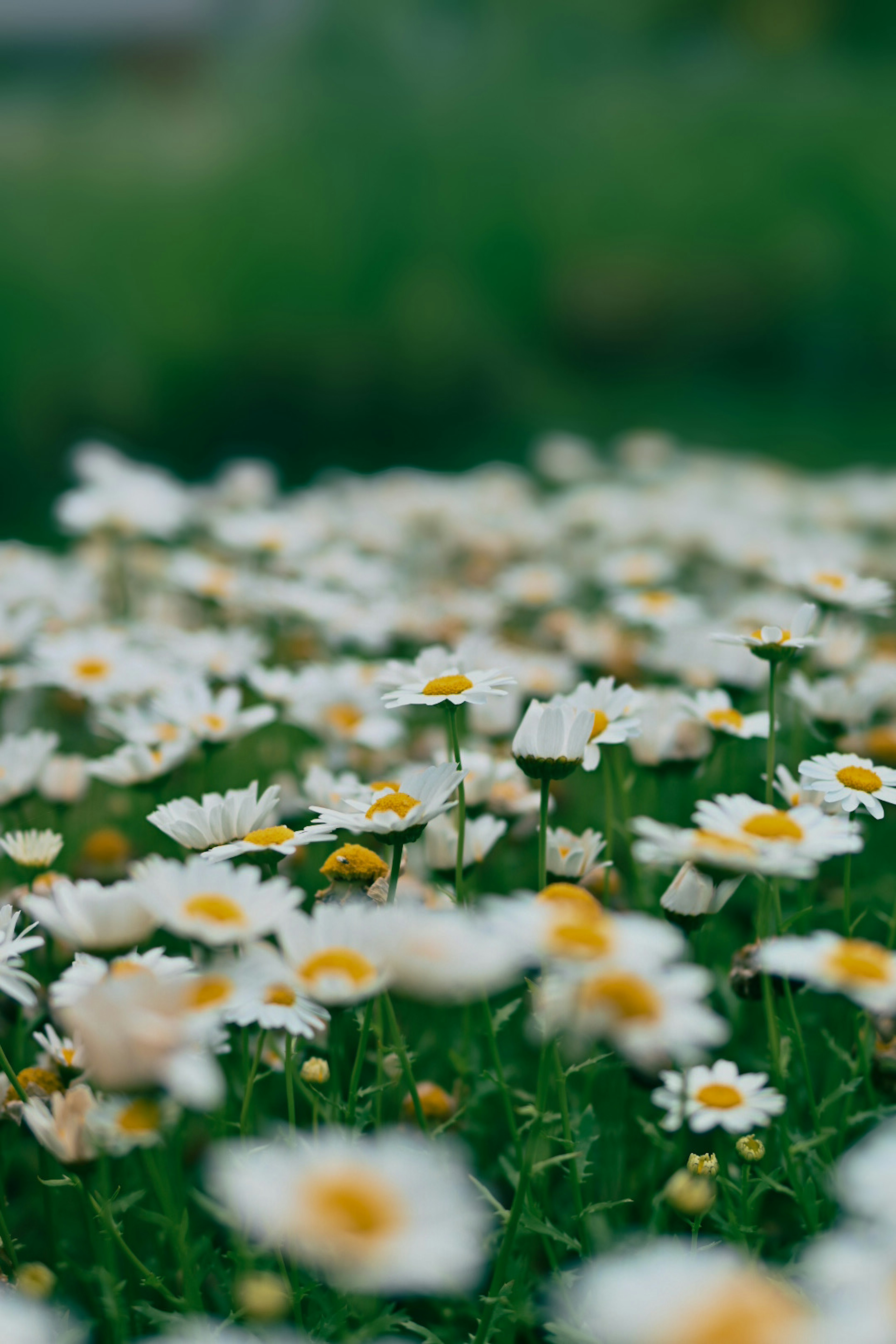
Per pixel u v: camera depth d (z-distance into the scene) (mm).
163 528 1143
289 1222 484
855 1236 539
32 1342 523
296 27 5930
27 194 3359
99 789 926
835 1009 732
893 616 1063
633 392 3969
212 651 907
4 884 816
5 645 894
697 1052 599
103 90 8195
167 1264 670
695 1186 595
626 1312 474
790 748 915
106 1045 517
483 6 6840
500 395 3506
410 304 3488
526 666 886
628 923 545
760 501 1438
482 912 690
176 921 562
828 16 8039
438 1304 668
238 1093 691
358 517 1334
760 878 684
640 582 1103
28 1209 704
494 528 1327
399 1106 692
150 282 3244
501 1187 708
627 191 4324
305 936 562
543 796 641
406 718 1093
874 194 4348
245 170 3688
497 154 4219
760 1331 471
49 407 2924
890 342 4207
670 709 781
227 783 919
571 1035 543
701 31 8289
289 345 3227
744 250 4293
